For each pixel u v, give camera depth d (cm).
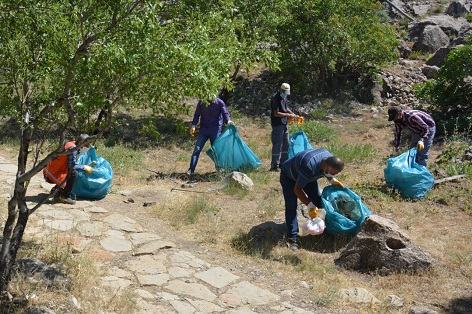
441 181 935
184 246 717
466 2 2181
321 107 1522
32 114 570
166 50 448
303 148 1034
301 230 760
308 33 1512
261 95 1598
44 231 712
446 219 811
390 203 855
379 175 1013
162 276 623
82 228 734
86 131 513
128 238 719
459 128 1283
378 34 1529
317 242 728
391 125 1398
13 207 527
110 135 1294
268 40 1440
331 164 668
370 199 868
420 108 1412
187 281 618
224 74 494
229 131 1030
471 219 812
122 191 923
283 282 635
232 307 571
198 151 1019
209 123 1027
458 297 602
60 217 766
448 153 1060
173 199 884
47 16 479
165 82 469
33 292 538
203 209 838
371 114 1487
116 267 636
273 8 1436
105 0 450
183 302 571
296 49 1555
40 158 1093
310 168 673
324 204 727
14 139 1234
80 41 492
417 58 1816
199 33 488
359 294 602
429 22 1948
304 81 1558
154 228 768
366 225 673
